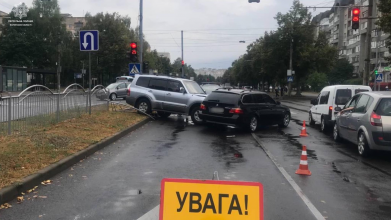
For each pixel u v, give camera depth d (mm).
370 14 22141
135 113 18797
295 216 5645
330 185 7453
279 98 53594
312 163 9508
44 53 61844
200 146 11641
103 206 5945
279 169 8742
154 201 6207
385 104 9961
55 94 12938
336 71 77312
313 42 57312
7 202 5988
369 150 10148
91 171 8164
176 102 18094
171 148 11195
